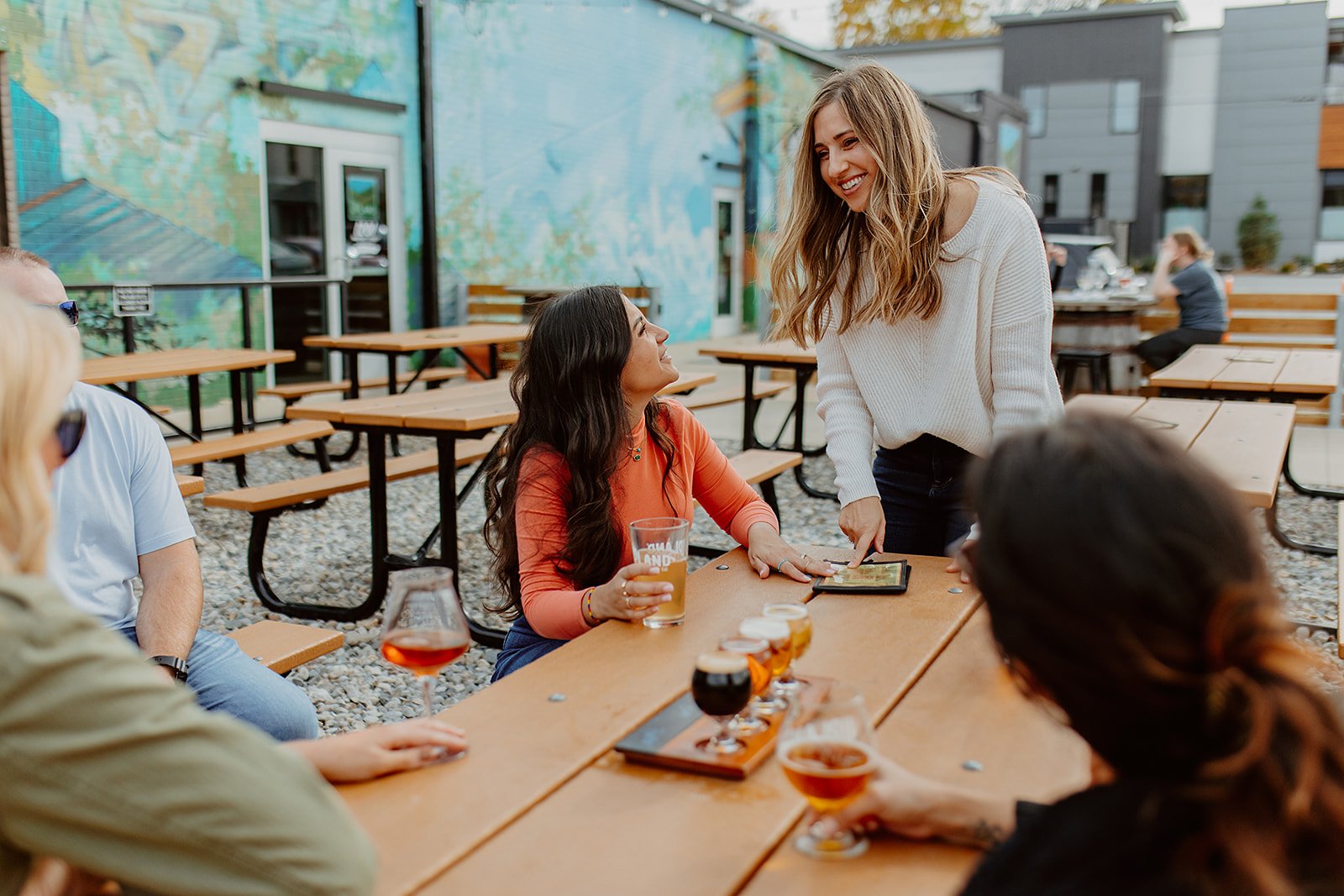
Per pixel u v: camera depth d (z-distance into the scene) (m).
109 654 0.90
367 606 4.16
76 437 1.62
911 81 26.97
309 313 9.54
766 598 2.11
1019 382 2.38
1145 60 25.12
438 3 10.45
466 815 1.22
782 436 8.09
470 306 11.12
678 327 15.02
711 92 15.19
